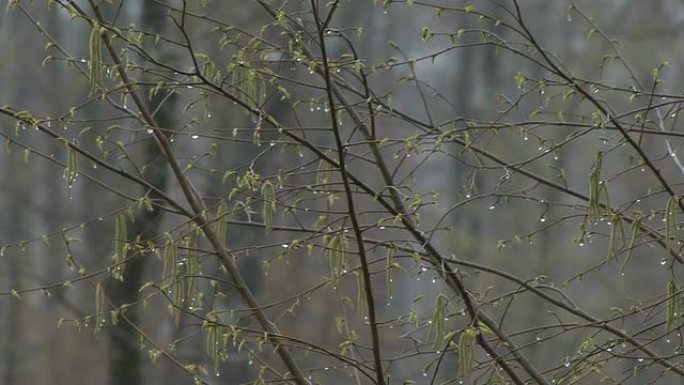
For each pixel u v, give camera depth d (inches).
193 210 308.2
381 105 316.5
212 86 289.7
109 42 297.3
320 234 290.5
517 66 1000.9
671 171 679.1
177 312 294.4
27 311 976.3
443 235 800.9
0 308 1021.2
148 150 452.1
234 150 506.0
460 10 291.4
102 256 594.6
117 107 299.7
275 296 642.8
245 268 527.8
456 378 286.4
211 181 473.1
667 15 761.6
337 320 313.7
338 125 301.0
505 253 814.5
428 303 588.4
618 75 601.9
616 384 305.6
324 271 688.4
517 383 303.3
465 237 801.6
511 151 684.7
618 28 753.0
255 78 292.7
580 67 603.2
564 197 813.9
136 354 533.0
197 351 526.6
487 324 313.6
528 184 701.3
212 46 489.7
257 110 291.9
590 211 283.9
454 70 1083.3
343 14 804.0
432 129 322.3
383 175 315.3
